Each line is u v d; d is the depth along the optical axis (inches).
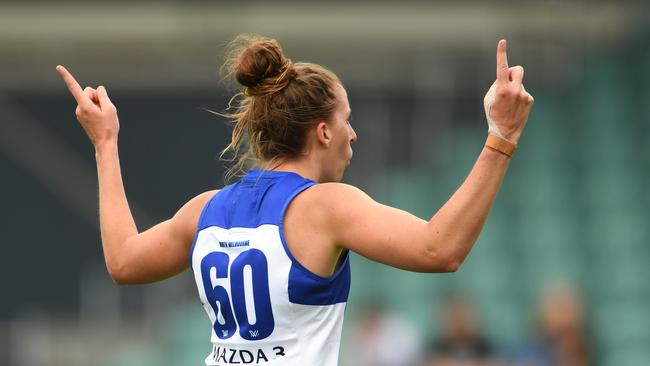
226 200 413.7
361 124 1742.1
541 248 1579.7
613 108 1705.2
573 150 1691.7
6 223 1818.4
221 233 407.2
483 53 1641.2
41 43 1609.3
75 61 1665.8
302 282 393.1
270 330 396.5
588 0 1610.5
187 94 1777.8
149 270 435.8
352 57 1642.5
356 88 1736.0
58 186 1823.3
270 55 409.1
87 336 1739.7
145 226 1787.6
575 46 1674.5
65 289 1812.3
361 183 1722.4
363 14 1568.7
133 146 1787.6
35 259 1820.9
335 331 402.3
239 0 1529.3
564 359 1103.6
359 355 1277.1
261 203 404.2
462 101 1733.5
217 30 1565.0
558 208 1625.2
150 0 1529.3
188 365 1529.3
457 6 1574.8
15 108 1800.0
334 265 400.5
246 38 427.2
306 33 1582.2
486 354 1130.0
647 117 1686.8
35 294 1814.7
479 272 1549.0
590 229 1592.0
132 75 1715.1
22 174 1824.6
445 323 1179.9
